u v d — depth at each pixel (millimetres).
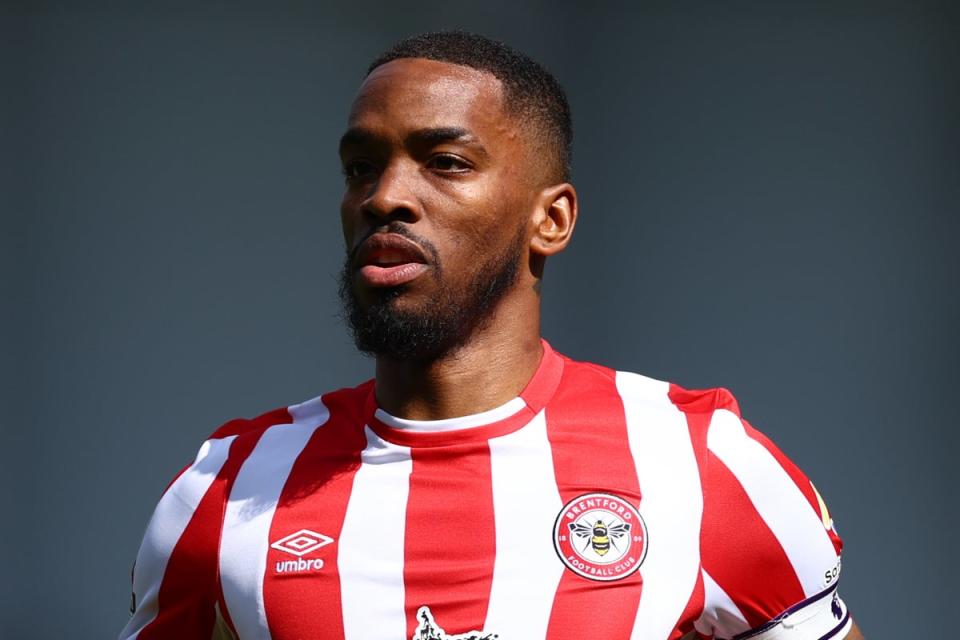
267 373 19109
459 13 19312
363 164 7664
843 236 19188
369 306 7461
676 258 19203
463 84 7613
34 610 18609
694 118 19328
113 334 19047
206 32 19344
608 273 19172
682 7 19375
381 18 19438
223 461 8070
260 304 19188
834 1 19297
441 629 7051
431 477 7527
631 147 19312
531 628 6992
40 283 19016
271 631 7309
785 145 19281
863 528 18844
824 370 19047
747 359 19094
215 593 7617
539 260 8055
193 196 19234
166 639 7812
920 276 19094
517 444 7598
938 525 18797
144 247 19156
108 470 18906
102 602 18719
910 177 19188
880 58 19266
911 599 18734
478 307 7605
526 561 7156
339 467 7742
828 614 7887
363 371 19219
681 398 8242
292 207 19297
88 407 18938
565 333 19047
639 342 19094
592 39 19312
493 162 7602
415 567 7219
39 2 19125
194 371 19062
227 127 19281
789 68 19328
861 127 19234
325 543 7406
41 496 18781
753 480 7652
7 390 18844
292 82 19375
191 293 19141
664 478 7508
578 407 7895
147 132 19250
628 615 7055
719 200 19250
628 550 7199
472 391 7688
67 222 19094
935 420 18922
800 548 7695
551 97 8133
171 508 7953
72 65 19172
